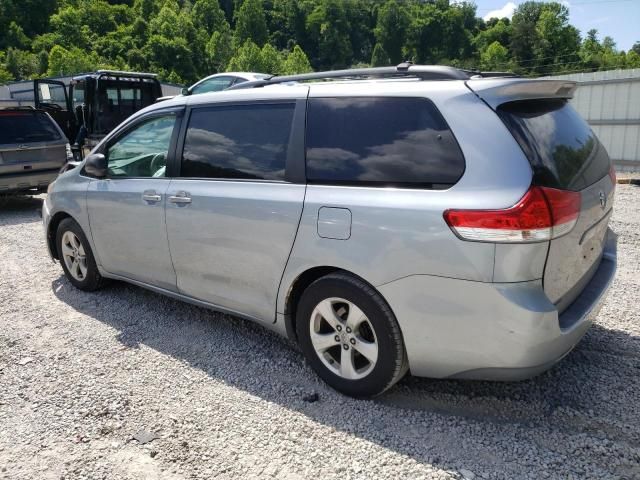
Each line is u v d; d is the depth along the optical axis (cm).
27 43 11912
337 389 311
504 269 245
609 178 324
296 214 307
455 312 258
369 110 297
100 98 1241
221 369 346
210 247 357
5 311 453
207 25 15425
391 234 271
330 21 16238
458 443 265
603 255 344
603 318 408
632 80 1338
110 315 438
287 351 371
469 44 14225
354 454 259
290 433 277
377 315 282
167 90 2575
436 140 270
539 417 285
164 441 273
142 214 399
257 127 343
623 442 262
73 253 490
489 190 250
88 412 300
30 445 273
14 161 880
